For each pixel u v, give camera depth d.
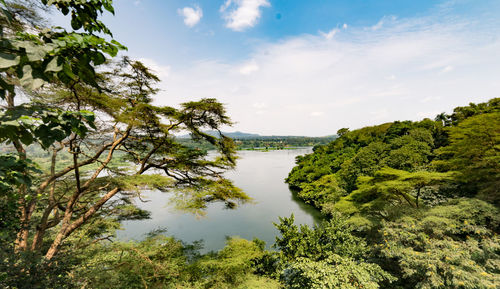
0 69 1.43
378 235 14.09
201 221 29.61
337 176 34.03
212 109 12.00
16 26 5.62
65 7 1.98
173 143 15.02
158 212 33.75
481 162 15.84
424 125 39.31
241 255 14.37
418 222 12.21
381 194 16.69
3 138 1.67
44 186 8.94
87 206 13.86
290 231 14.70
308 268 11.17
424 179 14.41
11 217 4.20
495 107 28.12
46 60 1.57
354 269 10.71
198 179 15.63
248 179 62.41
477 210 11.58
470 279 8.47
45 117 1.64
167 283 12.39
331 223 14.45
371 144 31.06
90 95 8.93
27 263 3.75
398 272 12.68
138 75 13.36
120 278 10.60
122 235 24.66
